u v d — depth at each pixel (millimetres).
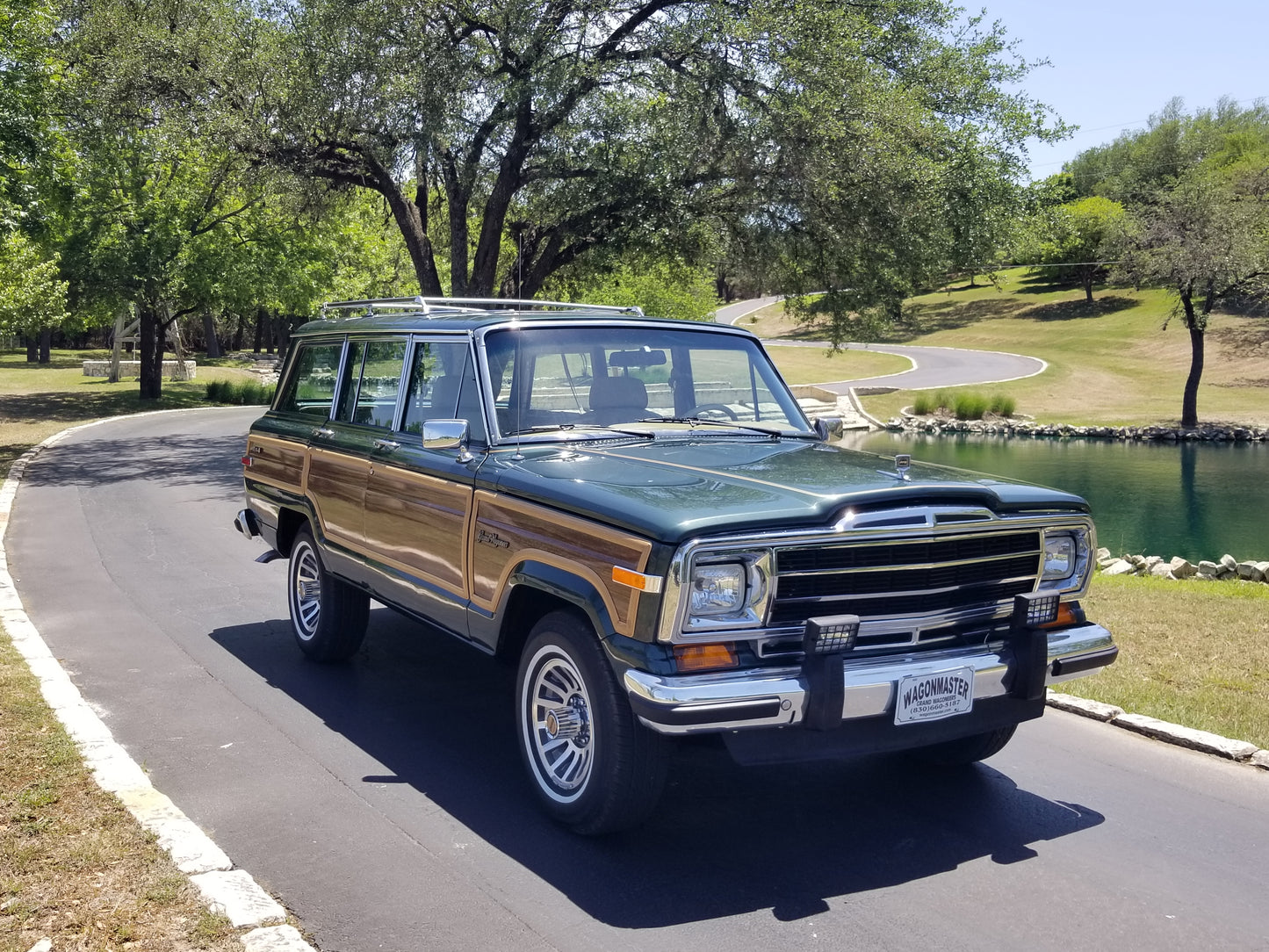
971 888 3941
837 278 21047
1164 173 84750
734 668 3793
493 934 3496
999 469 31859
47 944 3258
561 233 20781
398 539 5383
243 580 9422
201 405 36812
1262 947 3572
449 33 18562
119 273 29688
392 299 6336
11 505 13727
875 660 4008
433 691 6164
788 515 3816
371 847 4129
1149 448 38688
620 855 4133
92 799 4320
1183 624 8188
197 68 19875
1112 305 88125
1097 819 4629
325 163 21328
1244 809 4770
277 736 5371
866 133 17109
